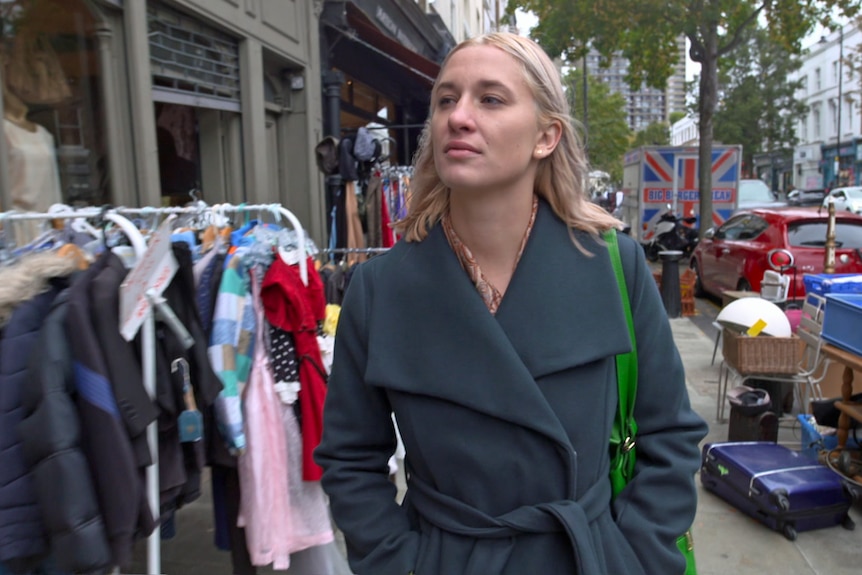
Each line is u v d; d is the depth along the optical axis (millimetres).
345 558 3197
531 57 1294
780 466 3598
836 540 3391
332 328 3438
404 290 1334
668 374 1391
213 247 2650
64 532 1791
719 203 16266
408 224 1425
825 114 49156
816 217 8383
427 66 9828
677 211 16234
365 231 6055
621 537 1308
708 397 5574
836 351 3584
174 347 2199
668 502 1336
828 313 3688
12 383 1848
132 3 4465
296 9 7008
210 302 2557
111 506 1850
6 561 1878
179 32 5207
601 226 1396
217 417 2488
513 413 1221
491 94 1256
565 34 13922
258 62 6230
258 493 2623
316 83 7508
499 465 1242
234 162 6152
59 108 4270
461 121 1239
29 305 1903
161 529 2646
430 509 1316
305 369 2707
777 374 4523
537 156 1328
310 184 7344
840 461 3527
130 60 4508
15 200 3875
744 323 4664
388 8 10156
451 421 1261
